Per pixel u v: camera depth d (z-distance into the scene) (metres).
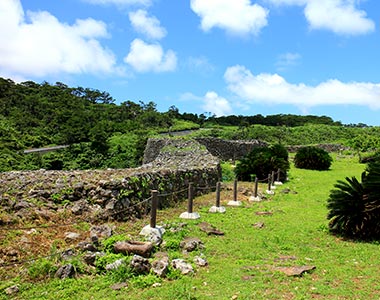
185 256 6.27
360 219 7.69
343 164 26.50
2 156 28.89
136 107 63.28
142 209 9.12
